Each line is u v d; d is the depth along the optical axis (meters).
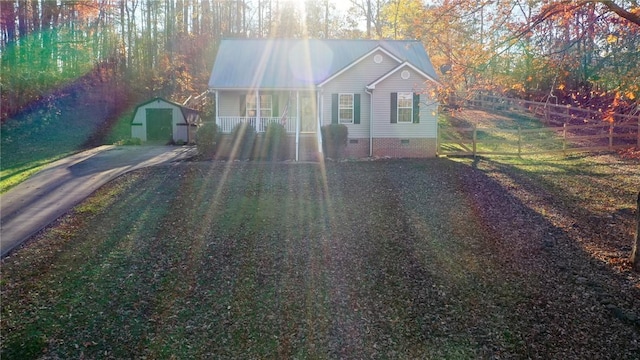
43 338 6.72
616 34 9.52
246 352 6.29
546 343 6.19
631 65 10.90
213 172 16.50
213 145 20.27
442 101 12.82
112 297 7.85
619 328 6.45
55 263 9.19
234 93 22.84
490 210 12.08
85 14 35.09
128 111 35.53
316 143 20.66
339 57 24.22
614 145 21.12
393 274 8.37
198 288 8.06
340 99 21.55
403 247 9.58
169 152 22.47
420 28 11.77
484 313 6.98
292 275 8.44
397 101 21.03
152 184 14.77
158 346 6.48
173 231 10.66
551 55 10.14
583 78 15.84
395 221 11.21
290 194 13.62
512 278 8.08
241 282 8.23
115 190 14.12
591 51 11.34
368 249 9.51
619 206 12.26
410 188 14.40
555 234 10.21
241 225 10.98
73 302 7.73
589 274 8.10
